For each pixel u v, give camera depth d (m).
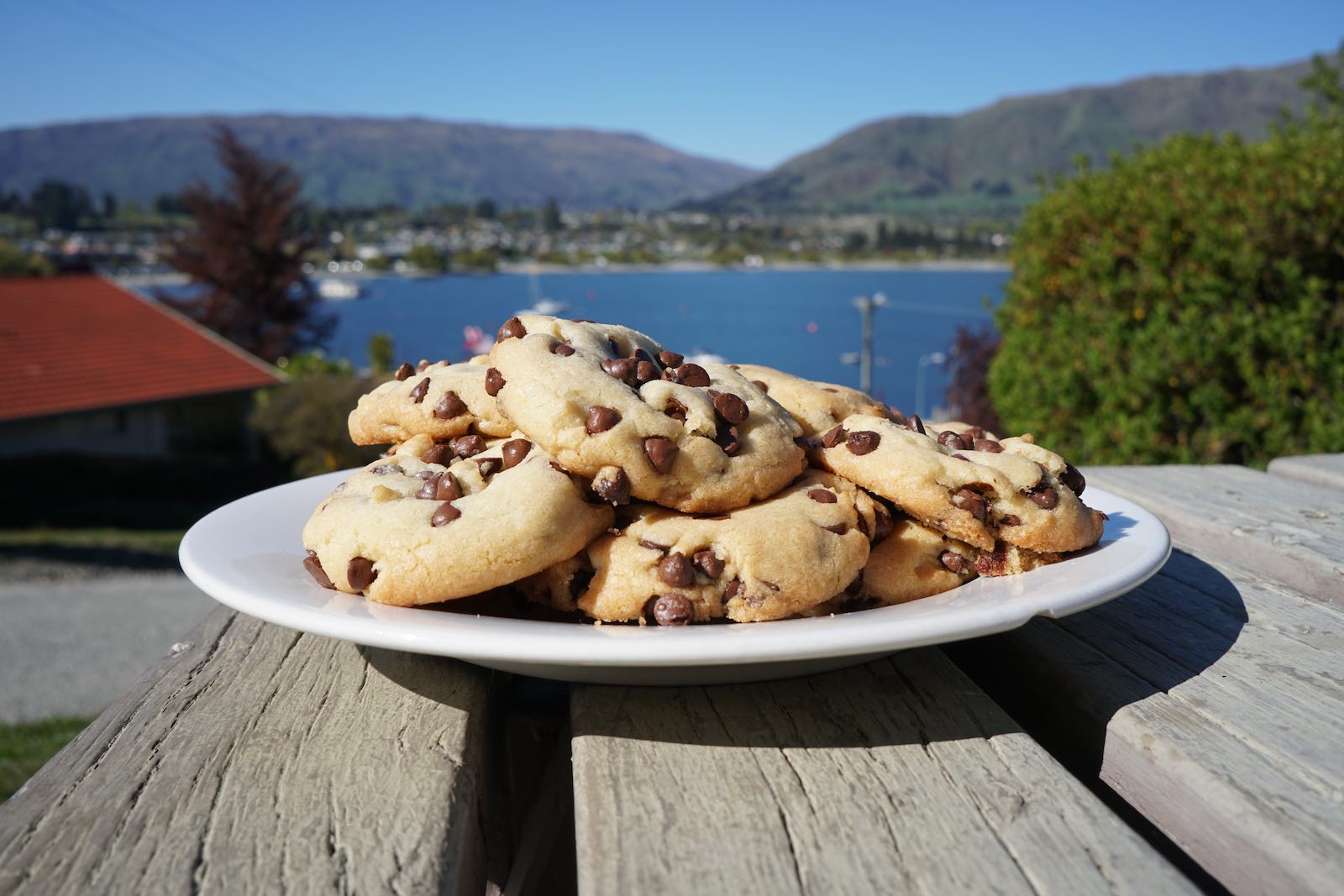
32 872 0.20
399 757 0.24
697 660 0.22
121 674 1.86
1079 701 0.26
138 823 0.21
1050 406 1.08
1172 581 0.33
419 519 0.27
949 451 0.32
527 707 0.30
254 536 0.31
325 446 3.52
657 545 0.28
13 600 2.39
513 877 0.29
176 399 3.80
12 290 4.18
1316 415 0.90
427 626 0.23
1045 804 0.21
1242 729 0.24
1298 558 0.34
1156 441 0.98
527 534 0.27
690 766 0.23
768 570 0.27
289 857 0.20
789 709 0.25
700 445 0.29
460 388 0.33
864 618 0.24
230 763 0.24
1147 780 0.23
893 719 0.24
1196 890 0.19
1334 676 0.26
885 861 0.19
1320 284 0.90
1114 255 1.02
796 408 0.35
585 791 0.22
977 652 0.31
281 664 0.29
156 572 2.73
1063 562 0.29
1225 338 0.93
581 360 0.30
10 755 1.23
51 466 3.51
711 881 0.19
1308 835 0.20
